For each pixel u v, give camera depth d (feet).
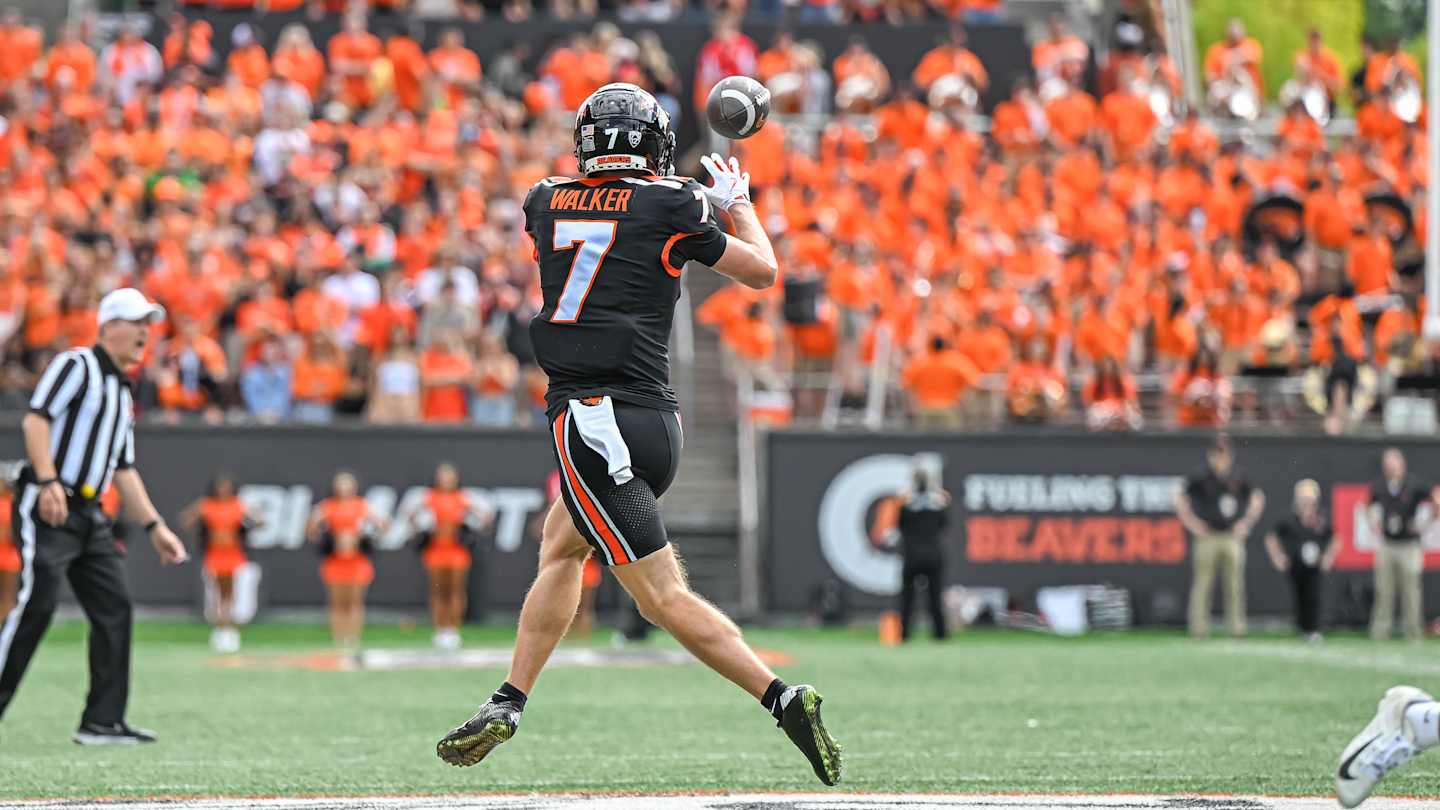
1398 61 339.77
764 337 253.85
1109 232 296.92
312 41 328.90
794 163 295.28
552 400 67.05
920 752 101.60
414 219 266.16
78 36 320.91
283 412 242.37
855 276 260.01
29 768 93.04
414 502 234.58
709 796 79.56
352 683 153.79
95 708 104.22
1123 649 201.36
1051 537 242.99
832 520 240.73
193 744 106.01
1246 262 291.58
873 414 252.62
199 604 231.71
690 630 65.36
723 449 261.03
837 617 238.48
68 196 272.10
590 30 333.21
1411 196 319.88
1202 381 256.52
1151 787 84.84
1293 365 270.67
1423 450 246.68
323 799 78.28
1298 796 80.12
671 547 66.64
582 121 68.69
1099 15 377.91
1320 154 308.40
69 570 102.94
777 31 338.34
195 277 250.37
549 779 88.79
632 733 112.98
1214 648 204.74
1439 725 57.77
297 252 258.16
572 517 66.49
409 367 241.96
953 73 328.08
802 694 64.08
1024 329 255.29
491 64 330.34
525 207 69.31
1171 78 335.88
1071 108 323.37
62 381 97.96
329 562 207.92
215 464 231.50
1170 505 244.63
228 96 297.12
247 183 284.41
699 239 67.05
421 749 103.91
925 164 302.04
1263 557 245.45
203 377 239.09
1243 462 245.86
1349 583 245.65
